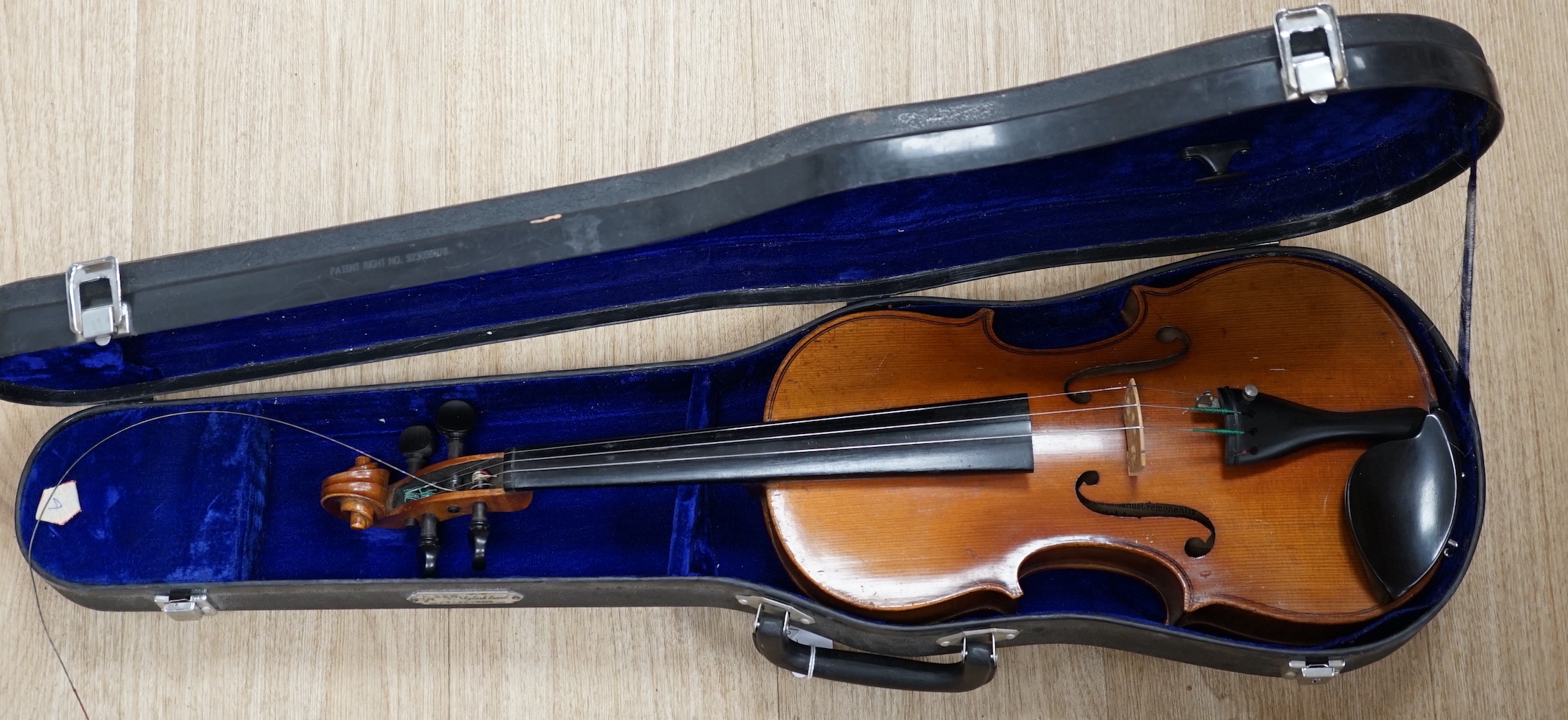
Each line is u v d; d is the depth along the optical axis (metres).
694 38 2.41
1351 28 1.46
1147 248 1.90
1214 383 1.86
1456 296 2.19
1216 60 1.47
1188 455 1.82
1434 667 2.04
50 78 2.43
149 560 2.00
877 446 1.82
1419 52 1.46
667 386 2.05
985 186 1.72
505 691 2.13
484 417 2.09
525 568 2.04
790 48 2.40
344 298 1.67
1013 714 2.07
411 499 1.91
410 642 2.15
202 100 2.42
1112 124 1.49
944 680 1.84
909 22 2.39
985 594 1.80
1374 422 1.79
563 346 2.26
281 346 1.92
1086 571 1.94
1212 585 1.76
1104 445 1.83
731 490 2.06
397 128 2.40
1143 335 1.90
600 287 1.85
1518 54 2.28
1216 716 2.05
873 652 1.88
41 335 1.71
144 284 1.70
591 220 1.61
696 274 1.85
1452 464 1.76
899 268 1.90
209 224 2.38
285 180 2.39
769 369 2.04
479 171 2.38
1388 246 2.21
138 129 2.41
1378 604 1.75
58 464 2.03
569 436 2.08
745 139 2.37
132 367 1.93
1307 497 1.79
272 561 2.05
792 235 1.80
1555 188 2.22
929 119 1.52
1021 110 1.50
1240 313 1.89
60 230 2.38
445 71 2.42
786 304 1.93
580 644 2.14
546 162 2.38
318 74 2.42
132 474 2.04
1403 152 1.74
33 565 1.96
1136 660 2.08
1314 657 1.75
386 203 2.38
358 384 2.22
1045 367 1.90
